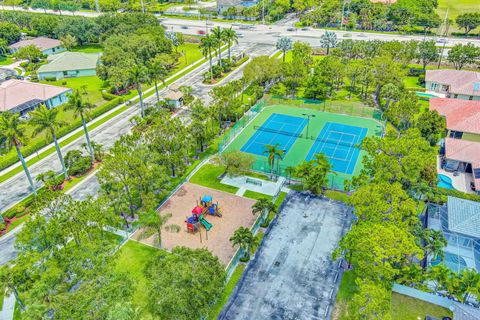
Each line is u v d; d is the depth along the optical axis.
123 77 104.81
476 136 76.75
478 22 146.00
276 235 55.31
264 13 187.50
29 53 130.88
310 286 46.97
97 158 76.38
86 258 40.88
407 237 41.94
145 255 52.41
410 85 109.94
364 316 37.81
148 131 69.50
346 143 80.81
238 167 67.31
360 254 41.53
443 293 45.38
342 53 121.69
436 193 59.03
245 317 43.16
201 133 74.38
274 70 102.50
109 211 51.53
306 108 97.81
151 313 36.38
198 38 157.25
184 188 67.19
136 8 197.50
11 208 63.12
